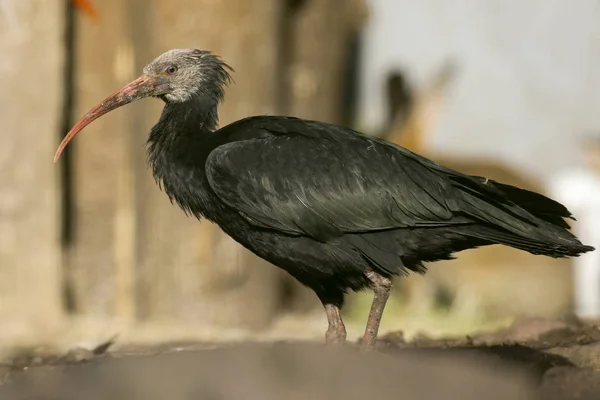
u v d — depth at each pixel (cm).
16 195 1603
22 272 1603
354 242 946
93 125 1714
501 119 2478
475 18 2533
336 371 831
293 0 1900
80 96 1703
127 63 1706
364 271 955
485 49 2520
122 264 1714
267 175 945
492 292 1925
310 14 1917
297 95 1906
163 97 1049
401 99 2214
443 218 930
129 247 1712
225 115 1709
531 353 942
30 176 1608
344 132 969
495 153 2456
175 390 822
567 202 1995
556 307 1936
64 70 1631
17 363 1045
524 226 921
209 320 1689
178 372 848
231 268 1697
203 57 1041
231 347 930
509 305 1920
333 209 939
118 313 1709
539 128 2478
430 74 2431
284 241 962
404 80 2300
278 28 1756
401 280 1941
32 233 1609
